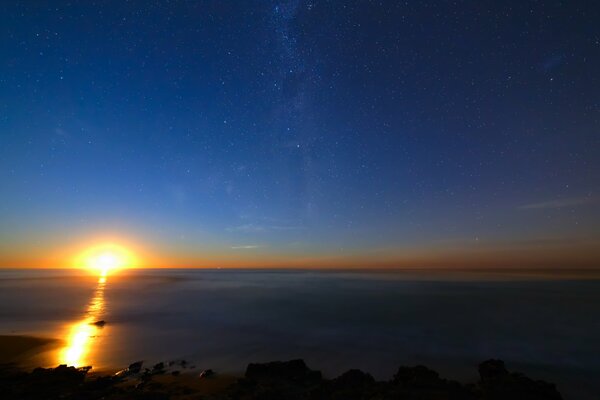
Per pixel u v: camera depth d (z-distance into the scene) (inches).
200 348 766.5
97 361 649.6
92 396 441.7
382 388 461.1
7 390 459.2
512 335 905.5
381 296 1927.9
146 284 3043.8
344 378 503.2
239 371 589.9
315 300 1732.3
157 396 441.7
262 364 558.9
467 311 1318.9
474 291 2237.9
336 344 813.2
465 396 428.8
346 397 435.5
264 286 2898.6
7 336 858.8
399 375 518.6
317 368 633.0
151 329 979.9
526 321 1103.0
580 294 1987.0
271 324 1066.7
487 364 563.5
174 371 584.4
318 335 908.0
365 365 652.7
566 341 841.5
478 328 998.4
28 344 772.0
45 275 5118.1
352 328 1002.1
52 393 455.2
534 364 666.8
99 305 1499.8
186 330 968.3
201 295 2016.5
